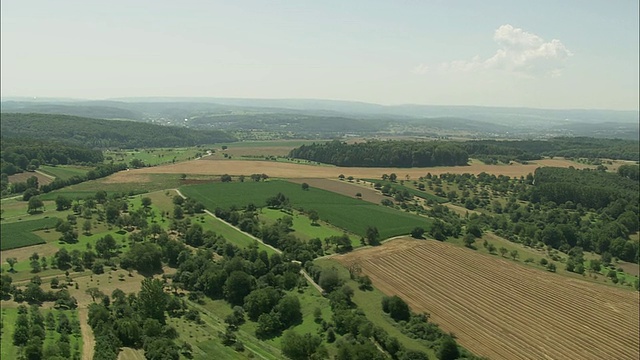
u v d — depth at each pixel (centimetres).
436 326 14888
